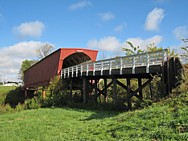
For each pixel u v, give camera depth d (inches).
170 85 626.2
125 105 845.8
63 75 1360.7
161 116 454.3
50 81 1451.8
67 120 735.1
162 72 639.1
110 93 1139.9
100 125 542.0
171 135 358.3
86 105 1027.3
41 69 1798.7
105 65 900.0
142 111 540.7
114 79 866.1
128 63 773.3
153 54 677.3
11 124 735.1
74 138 475.8
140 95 858.1
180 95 546.9
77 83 1346.0
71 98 1228.5
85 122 652.7
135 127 440.8
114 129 469.7
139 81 875.4
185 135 345.7
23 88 2386.8
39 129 612.4
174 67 628.4
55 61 1480.1
